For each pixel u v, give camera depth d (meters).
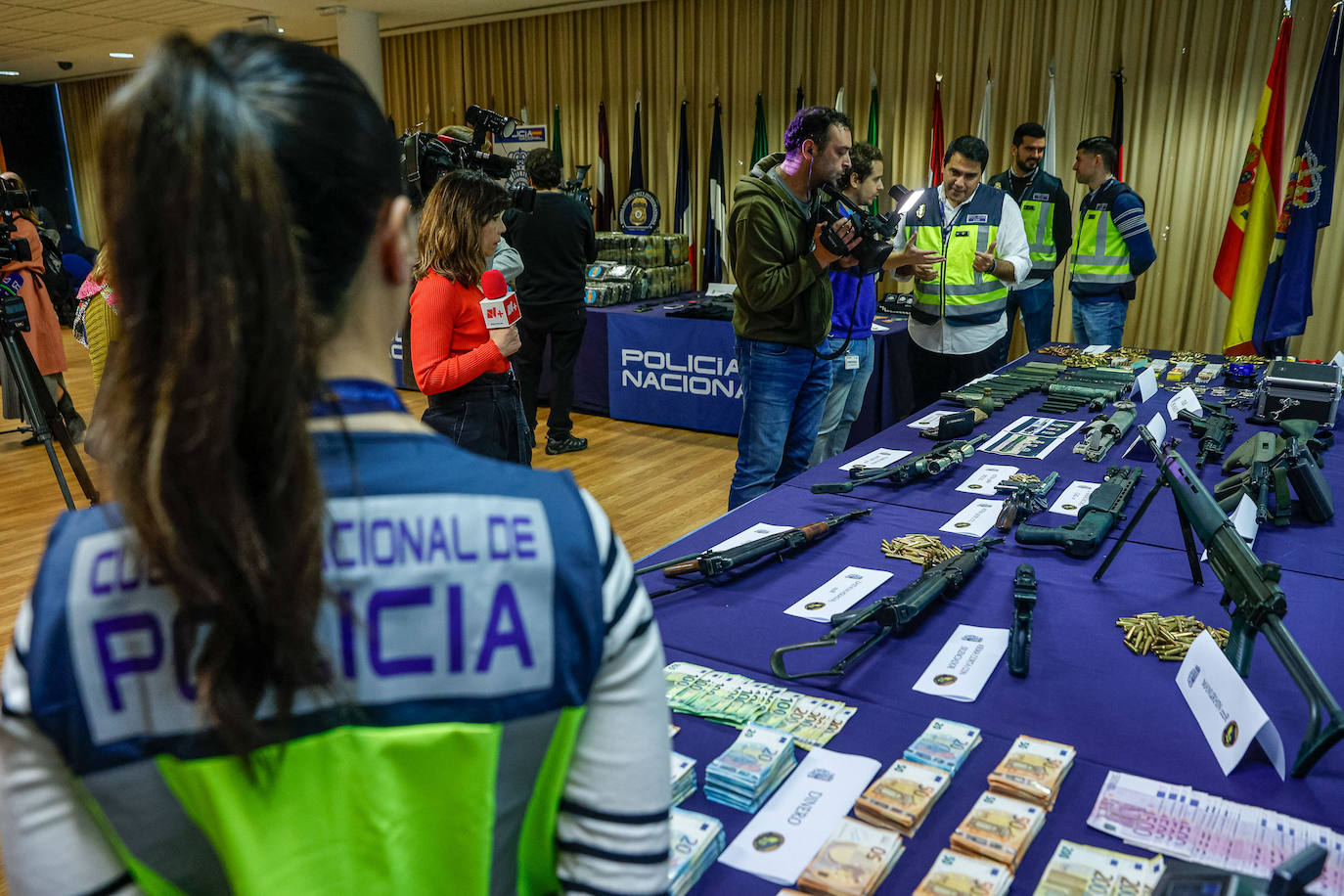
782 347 2.79
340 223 0.43
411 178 2.70
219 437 0.38
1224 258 4.64
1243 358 3.65
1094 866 0.88
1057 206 4.55
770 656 1.35
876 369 4.46
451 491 0.45
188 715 0.41
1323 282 5.17
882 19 6.09
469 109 3.35
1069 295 5.92
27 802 0.42
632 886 0.48
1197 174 5.38
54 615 0.40
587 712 0.48
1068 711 1.18
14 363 3.29
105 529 0.41
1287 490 1.87
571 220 4.42
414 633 0.44
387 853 0.45
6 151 11.28
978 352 4.02
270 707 0.41
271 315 0.39
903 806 0.95
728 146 6.83
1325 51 4.15
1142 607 1.49
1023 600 1.40
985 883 0.85
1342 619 1.44
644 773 0.48
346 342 0.47
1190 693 1.19
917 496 2.08
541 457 4.69
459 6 7.09
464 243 2.45
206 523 0.38
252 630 0.39
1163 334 5.68
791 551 1.75
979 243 3.88
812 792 1.01
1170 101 5.34
